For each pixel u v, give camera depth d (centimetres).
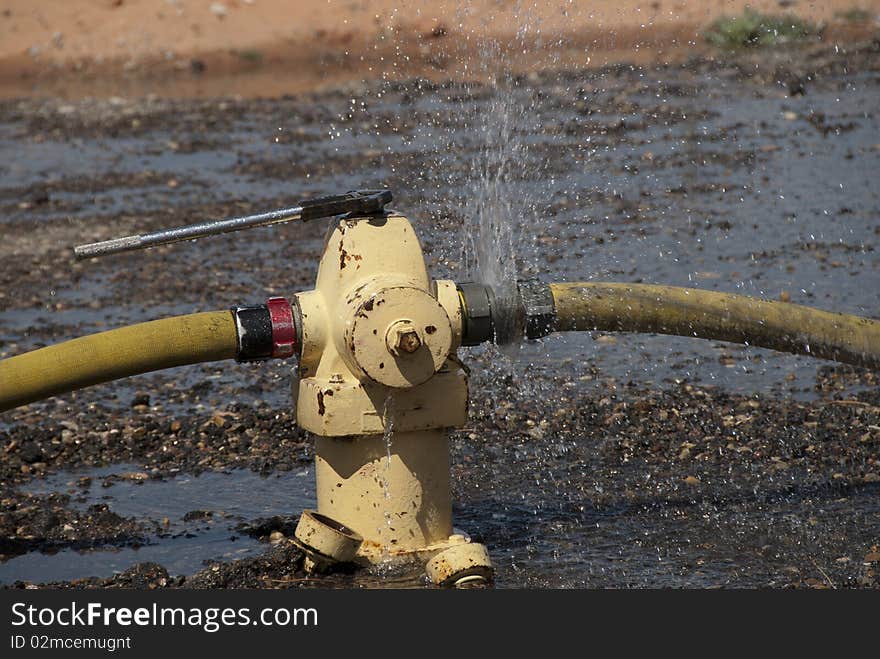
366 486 881
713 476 1077
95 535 985
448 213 2006
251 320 870
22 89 3616
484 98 3048
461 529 982
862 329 976
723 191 2169
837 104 2897
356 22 3853
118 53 3847
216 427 1216
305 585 880
